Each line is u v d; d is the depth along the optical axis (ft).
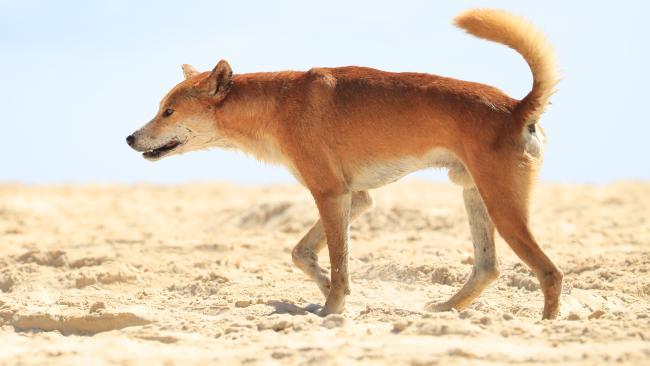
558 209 227.40
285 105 92.68
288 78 94.32
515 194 83.15
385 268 120.47
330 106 90.63
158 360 69.41
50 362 68.95
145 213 240.53
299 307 93.35
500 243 142.41
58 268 129.08
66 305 103.65
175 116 97.09
